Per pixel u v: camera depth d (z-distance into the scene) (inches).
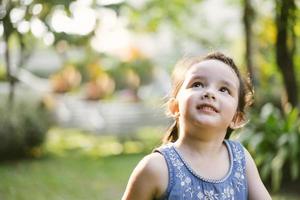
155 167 63.4
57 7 137.1
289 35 225.8
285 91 234.4
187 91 65.2
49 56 659.4
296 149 216.5
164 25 457.7
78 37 146.5
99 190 238.7
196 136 64.4
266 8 249.8
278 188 220.2
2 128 320.5
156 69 514.6
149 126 430.6
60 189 241.3
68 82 502.0
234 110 65.7
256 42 248.4
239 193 65.9
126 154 352.5
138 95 491.8
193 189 63.4
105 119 427.8
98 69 478.9
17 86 344.8
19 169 295.9
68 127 440.1
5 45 163.9
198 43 473.7
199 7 460.8
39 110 344.5
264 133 223.3
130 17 392.8
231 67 67.6
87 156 344.2
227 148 68.2
